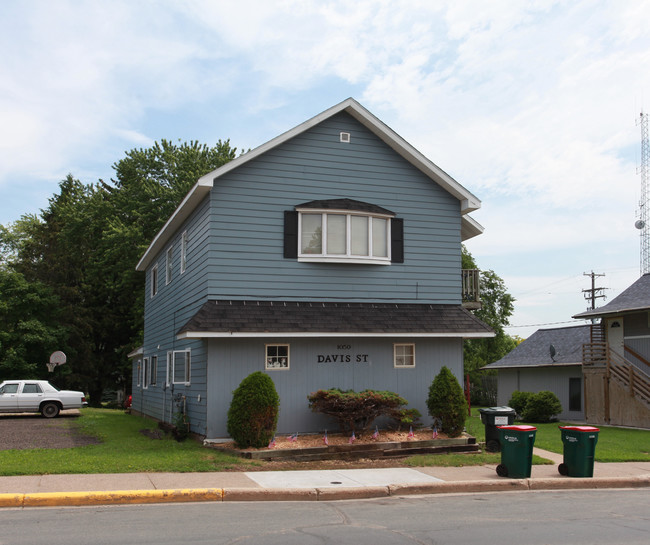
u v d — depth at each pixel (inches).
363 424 608.7
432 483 427.2
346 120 672.4
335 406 559.8
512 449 457.1
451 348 666.8
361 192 669.3
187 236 725.9
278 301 621.6
